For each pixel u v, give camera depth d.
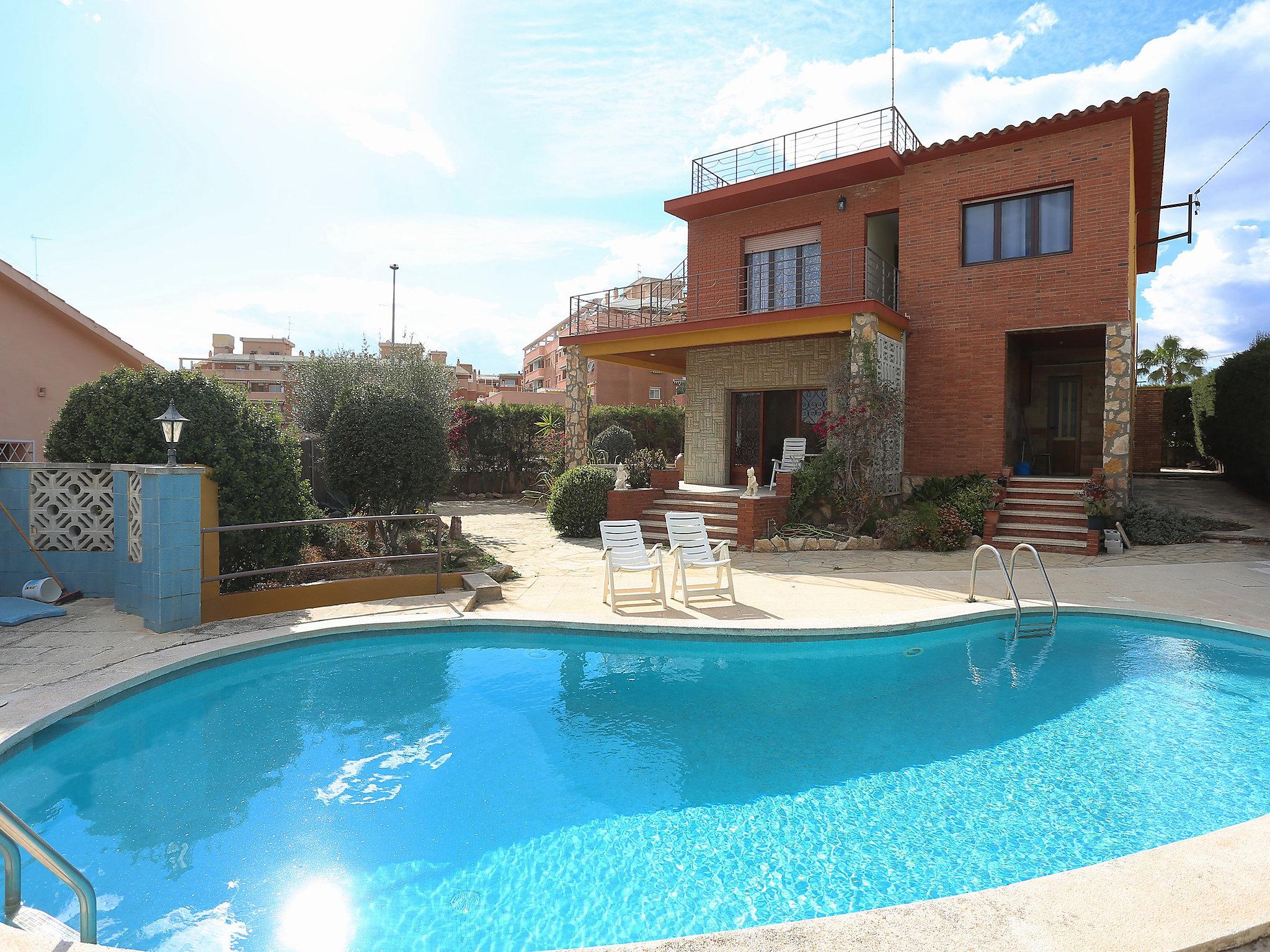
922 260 14.59
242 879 3.23
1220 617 7.38
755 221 17.16
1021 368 15.98
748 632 6.88
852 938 2.06
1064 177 13.10
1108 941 2.02
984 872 3.30
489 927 2.93
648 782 4.22
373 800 3.99
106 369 14.70
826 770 4.38
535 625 7.26
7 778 4.14
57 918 2.87
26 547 7.59
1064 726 5.05
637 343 16.14
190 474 6.65
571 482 14.14
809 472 13.07
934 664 6.43
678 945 2.04
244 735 4.87
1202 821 3.75
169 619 6.44
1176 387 21.08
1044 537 12.12
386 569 9.66
